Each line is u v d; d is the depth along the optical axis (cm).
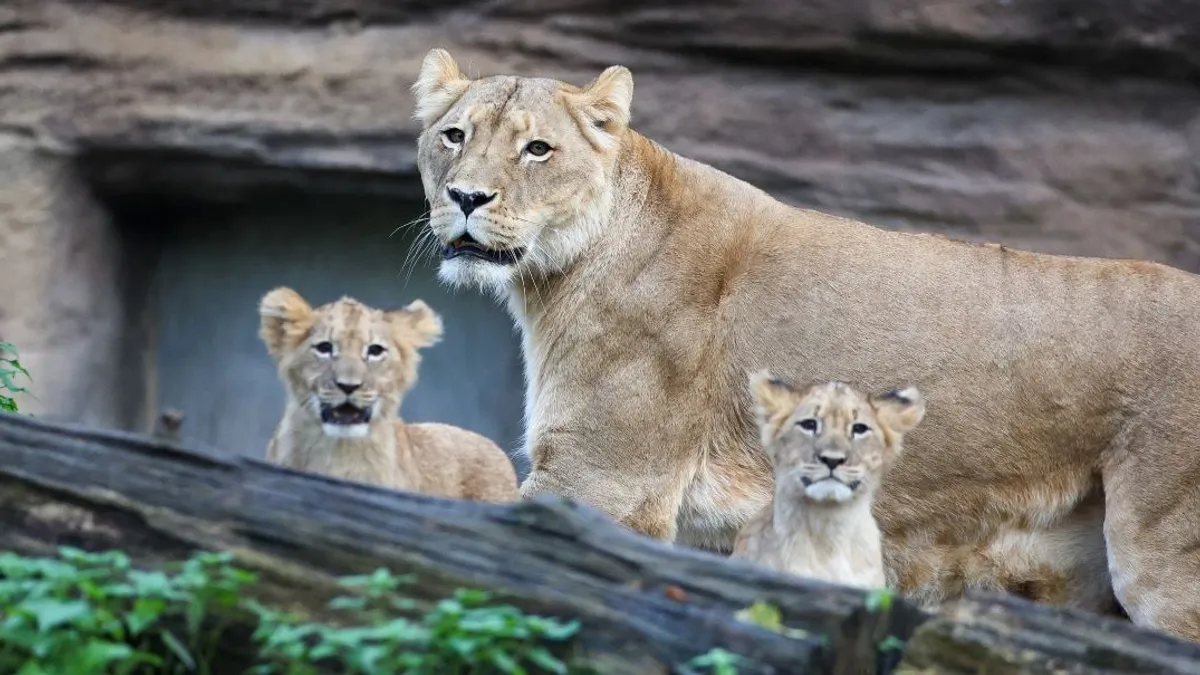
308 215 2084
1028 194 1839
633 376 1214
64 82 1942
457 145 1223
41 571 784
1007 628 798
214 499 850
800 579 804
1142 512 1156
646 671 761
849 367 1204
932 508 1201
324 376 1168
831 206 1873
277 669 776
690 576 805
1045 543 1201
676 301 1218
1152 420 1162
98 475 865
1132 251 1828
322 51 1927
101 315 2028
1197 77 1831
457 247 1205
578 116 1223
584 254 1227
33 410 1956
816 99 1881
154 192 2017
